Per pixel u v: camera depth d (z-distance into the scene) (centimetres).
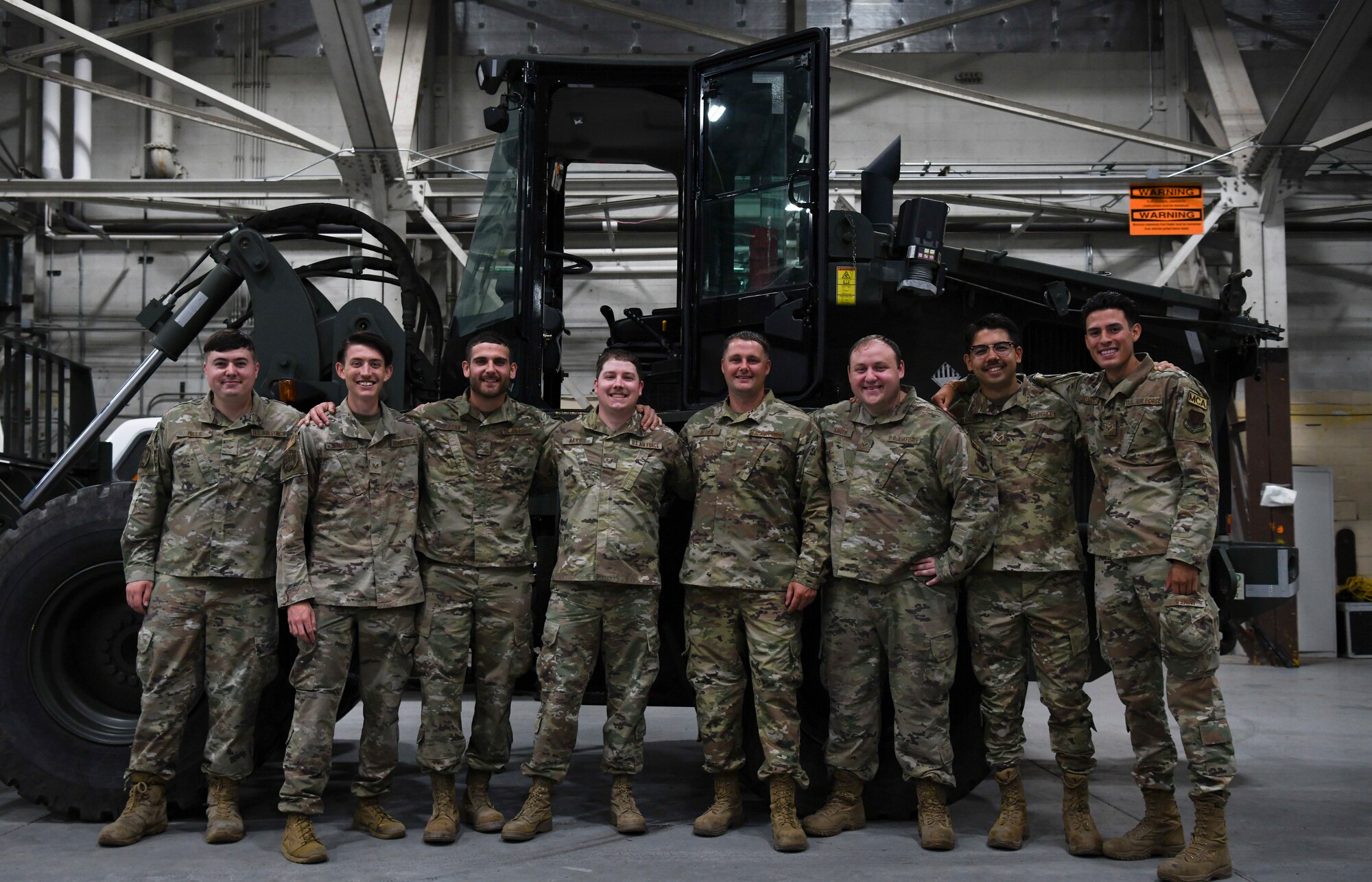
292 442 298
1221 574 355
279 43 1089
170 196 985
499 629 306
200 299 369
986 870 274
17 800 348
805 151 343
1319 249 1068
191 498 301
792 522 312
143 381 368
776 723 296
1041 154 1073
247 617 300
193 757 313
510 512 310
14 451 460
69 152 1079
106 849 287
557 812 336
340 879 260
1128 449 289
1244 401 960
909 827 319
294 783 281
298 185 917
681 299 374
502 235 372
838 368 348
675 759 441
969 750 319
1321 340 1063
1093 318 295
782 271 344
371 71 805
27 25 1070
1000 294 368
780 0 1084
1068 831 293
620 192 968
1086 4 1081
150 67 826
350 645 295
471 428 311
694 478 318
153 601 299
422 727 301
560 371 397
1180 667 275
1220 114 965
